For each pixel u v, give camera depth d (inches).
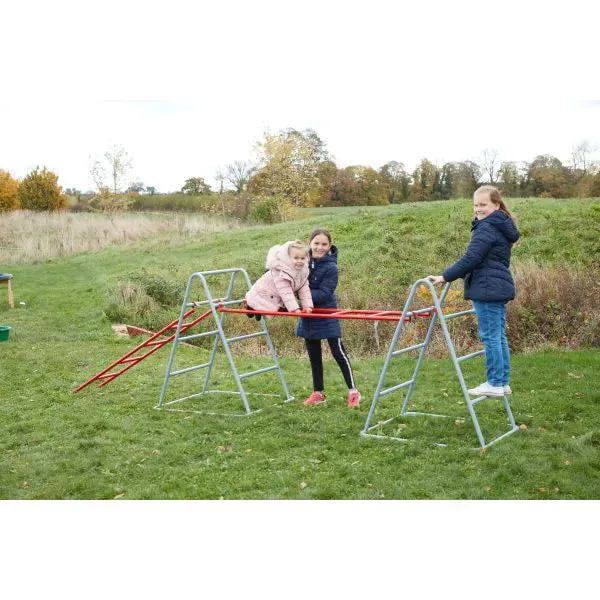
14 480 206.2
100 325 568.1
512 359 350.6
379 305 562.6
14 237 1205.1
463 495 180.4
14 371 388.2
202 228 1205.7
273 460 212.4
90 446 237.1
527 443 215.0
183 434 246.2
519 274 478.0
